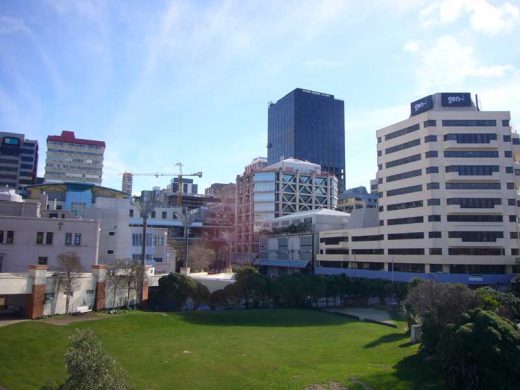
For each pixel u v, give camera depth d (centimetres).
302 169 18612
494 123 9319
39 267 4522
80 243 6316
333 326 5803
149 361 3503
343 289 8212
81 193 12431
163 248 10781
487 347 2994
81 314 5009
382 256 10525
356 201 19100
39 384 2808
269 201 17362
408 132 10094
